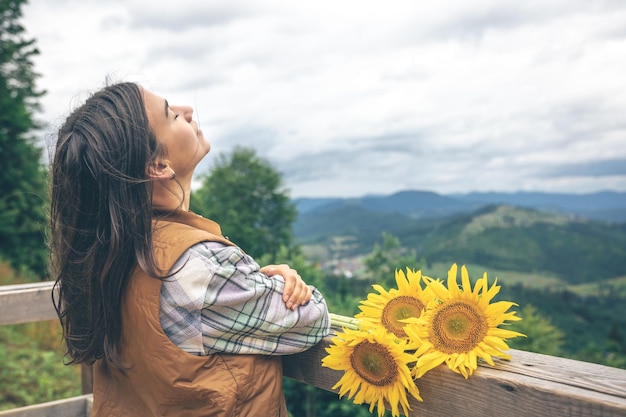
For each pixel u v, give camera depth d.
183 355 0.94
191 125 1.15
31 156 16.02
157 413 1.00
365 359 0.98
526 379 0.85
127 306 0.99
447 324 0.95
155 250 0.99
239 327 0.97
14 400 4.59
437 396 0.95
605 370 0.88
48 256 1.10
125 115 1.01
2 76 16.03
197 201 35.06
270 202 37.72
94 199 1.02
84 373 1.96
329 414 4.13
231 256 0.99
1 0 15.76
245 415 0.99
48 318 1.86
